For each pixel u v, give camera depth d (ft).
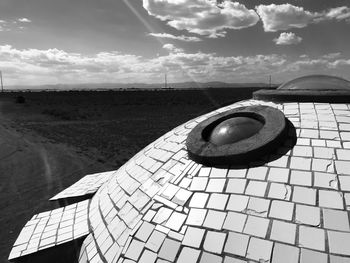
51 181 73.92
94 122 164.45
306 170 16.97
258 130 20.44
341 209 14.83
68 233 24.64
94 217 24.89
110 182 28.53
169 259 16.14
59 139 120.16
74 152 100.07
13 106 224.94
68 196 32.09
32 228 26.89
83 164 87.25
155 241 17.26
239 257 14.69
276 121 19.93
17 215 56.03
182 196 18.60
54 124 156.46
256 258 14.39
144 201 20.54
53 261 23.52
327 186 15.92
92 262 19.99
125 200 22.59
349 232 14.02
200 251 15.61
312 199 15.56
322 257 13.53
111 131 137.90
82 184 36.40
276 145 18.65
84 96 335.88
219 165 19.13
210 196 17.66
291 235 14.57
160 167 22.97
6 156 95.61
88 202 29.78
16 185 71.67
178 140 25.02
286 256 14.01
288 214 15.33
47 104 245.04
